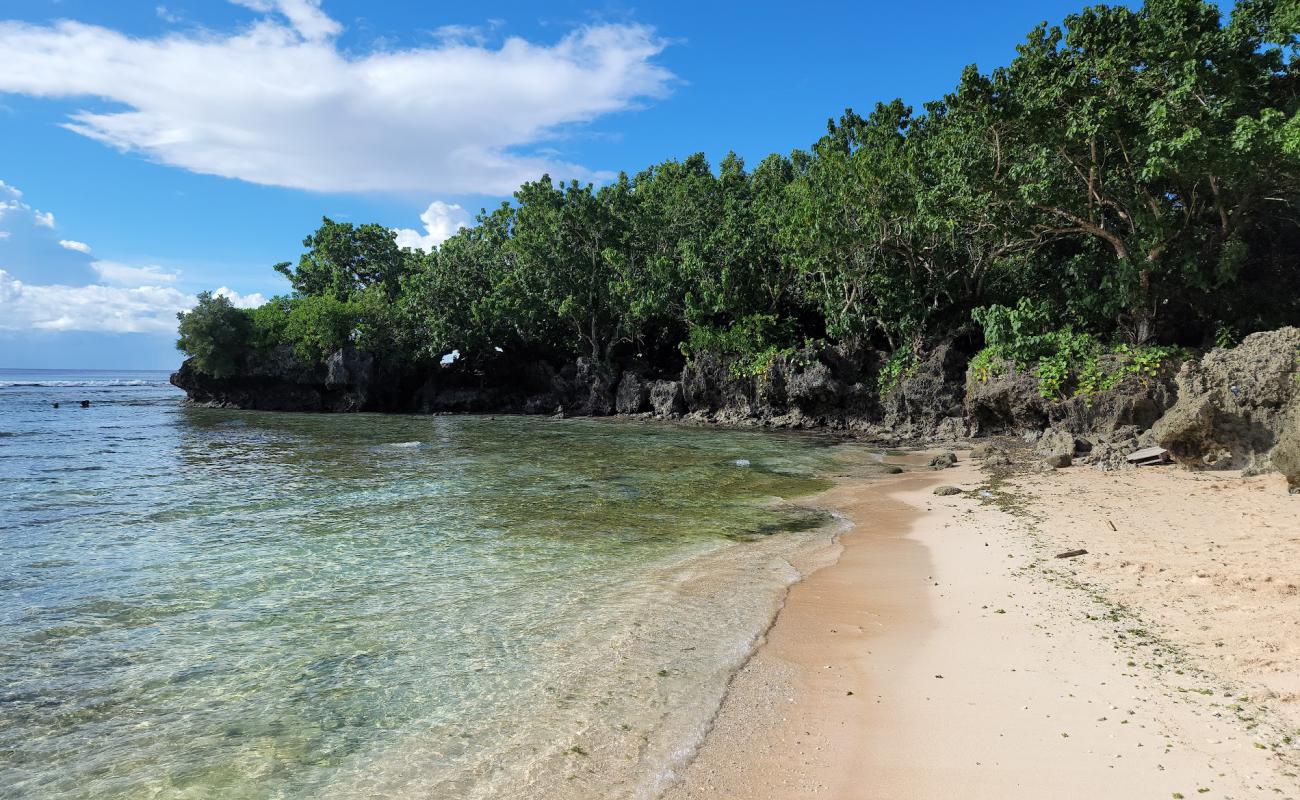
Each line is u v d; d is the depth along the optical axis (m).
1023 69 26.62
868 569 11.49
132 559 12.05
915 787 5.23
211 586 10.64
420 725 6.52
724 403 45.12
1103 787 5.02
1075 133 24.67
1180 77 23.38
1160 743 5.50
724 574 11.29
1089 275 29.86
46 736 6.42
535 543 13.32
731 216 46.34
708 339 45.00
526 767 5.76
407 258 71.31
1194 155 22.42
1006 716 6.19
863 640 8.32
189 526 14.55
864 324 39.19
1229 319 28.55
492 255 59.03
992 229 30.98
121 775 5.79
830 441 33.03
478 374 59.78
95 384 107.19
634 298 50.62
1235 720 5.71
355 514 15.85
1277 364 17.88
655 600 9.97
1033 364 27.64
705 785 5.43
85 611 9.55
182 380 58.50
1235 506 13.60
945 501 17.25
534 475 21.75
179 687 7.35
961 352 35.97
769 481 20.83
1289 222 29.50
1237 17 23.73
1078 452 22.77
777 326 45.03
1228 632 7.41
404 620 9.23
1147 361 23.56
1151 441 21.31
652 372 54.88
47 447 28.17
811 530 14.52
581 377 53.91
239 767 5.88
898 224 36.22
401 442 31.44
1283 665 6.48
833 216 36.84
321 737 6.34
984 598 9.51
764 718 6.48
